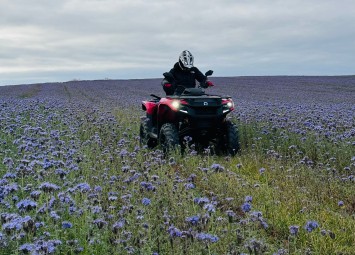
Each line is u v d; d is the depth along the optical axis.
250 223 5.06
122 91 42.50
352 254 4.82
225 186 7.14
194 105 10.28
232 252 4.36
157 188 6.58
